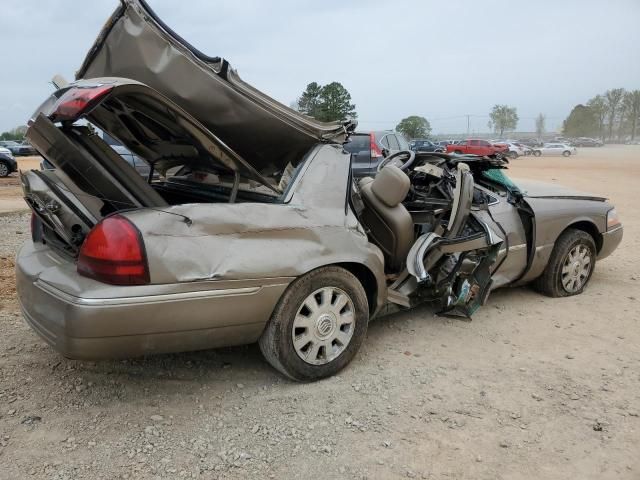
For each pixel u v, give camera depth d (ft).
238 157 10.32
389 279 14.46
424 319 15.46
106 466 8.68
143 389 11.09
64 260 10.22
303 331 11.12
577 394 11.26
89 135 10.08
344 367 12.01
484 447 9.42
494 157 16.24
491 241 13.80
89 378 11.44
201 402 10.66
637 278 20.11
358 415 10.32
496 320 15.47
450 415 10.39
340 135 12.19
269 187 11.09
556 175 84.17
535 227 16.34
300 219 11.03
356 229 12.03
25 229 28.37
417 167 16.62
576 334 14.52
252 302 10.14
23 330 13.80
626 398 11.12
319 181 11.66
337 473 8.68
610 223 18.56
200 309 9.55
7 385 11.05
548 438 9.71
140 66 10.44
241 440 9.48
